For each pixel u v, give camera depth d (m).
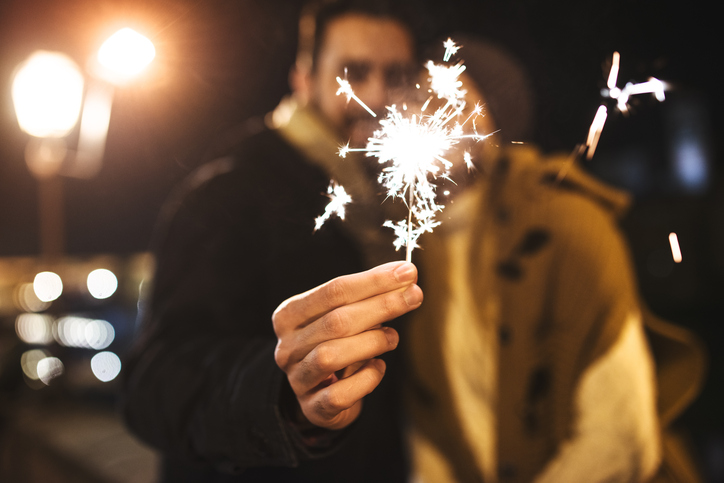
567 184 0.68
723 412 2.53
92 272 3.34
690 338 0.67
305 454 0.48
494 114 0.50
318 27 0.67
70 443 1.72
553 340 0.65
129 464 1.50
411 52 0.63
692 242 6.39
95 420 1.99
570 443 0.63
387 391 0.65
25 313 2.63
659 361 0.70
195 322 0.59
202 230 0.62
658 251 6.59
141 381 0.56
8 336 2.40
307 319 0.42
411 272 0.41
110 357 2.77
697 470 0.69
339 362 0.40
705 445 2.17
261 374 0.48
